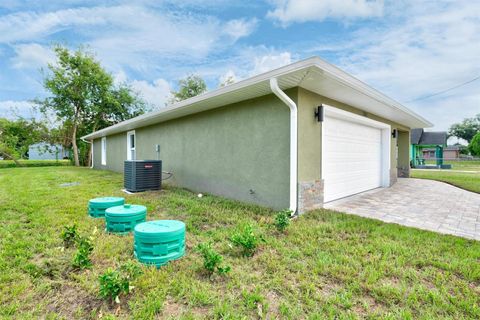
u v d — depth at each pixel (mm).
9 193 6191
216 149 6074
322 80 3986
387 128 8062
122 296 1961
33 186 7473
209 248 2379
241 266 2477
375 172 7781
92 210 4113
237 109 5465
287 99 4090
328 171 5383
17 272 2338
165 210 4672
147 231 2527
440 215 4383
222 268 2250
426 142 23375
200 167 6637
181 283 2150
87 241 2598
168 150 8125
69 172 12391
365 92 4727
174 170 7812
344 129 6020
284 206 4508
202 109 6301
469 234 3365
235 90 4527
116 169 12703
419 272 2330
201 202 5203
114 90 20219
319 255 2668
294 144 4234
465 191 7133
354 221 3809
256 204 5020
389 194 6578
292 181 4254
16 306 1867
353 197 6082
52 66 17484
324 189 5066
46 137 18797
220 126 5941
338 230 3439
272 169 4723
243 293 2012
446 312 1805
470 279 2203
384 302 1921
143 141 9875
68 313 1821
